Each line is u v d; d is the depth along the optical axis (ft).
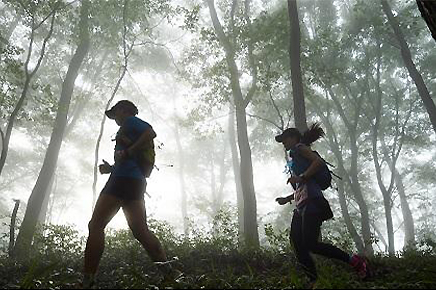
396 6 104.27
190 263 26.23
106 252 33.83
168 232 41.22
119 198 15.71
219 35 74.23
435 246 39.63
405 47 86.28
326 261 23.34
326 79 83.51
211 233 40.70
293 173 17.81
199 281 15.08
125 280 14.82
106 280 15.55
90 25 73.31
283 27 72.38
